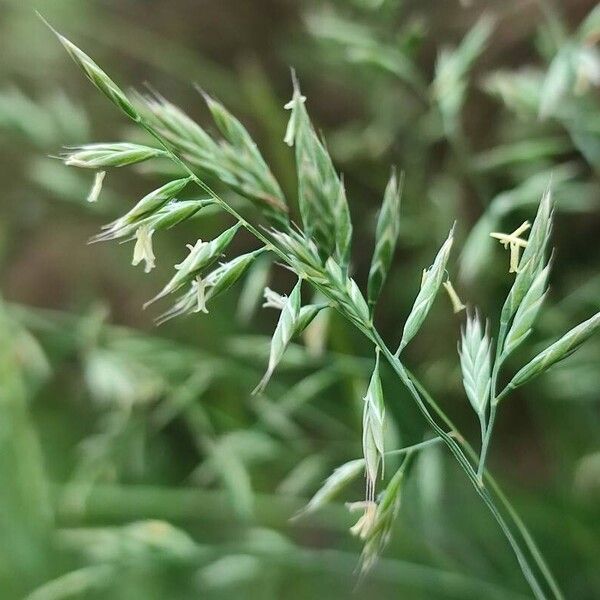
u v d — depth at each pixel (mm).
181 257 269
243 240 304
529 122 234
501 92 203
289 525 244
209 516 263
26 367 254
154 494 235
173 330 301
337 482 150
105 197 249
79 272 326
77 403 308
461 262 218
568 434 236
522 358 237
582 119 204
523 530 145
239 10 313
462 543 240
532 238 139
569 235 274
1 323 224
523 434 293
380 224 137
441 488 222
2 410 228
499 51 268
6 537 246
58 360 299
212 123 317
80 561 250
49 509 237
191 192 205
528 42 266
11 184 314
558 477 238
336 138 272
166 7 320
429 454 216
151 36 319
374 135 247
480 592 216
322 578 256
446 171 254
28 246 330
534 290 139
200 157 133
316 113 305
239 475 215
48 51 326
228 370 228
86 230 326
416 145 247
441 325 253
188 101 320
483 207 257
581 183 238
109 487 233
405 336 140
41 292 330
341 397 277
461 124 266
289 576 257
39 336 268
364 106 294
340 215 135
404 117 248
